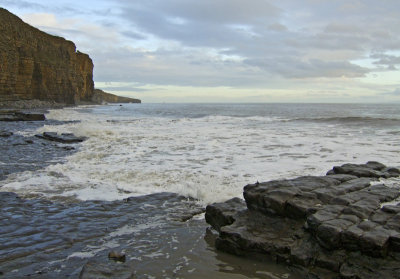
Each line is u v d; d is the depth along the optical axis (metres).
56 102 63.28
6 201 6.60
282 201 4.78
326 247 3.99
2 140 15.22
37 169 9.62
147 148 13.52
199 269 4.18
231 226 4.84
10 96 43.88
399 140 14.27
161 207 6.44
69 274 3.92
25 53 49.66
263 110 58.31
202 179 8.12
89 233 5.19
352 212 4.39
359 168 7.25
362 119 26.69
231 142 14.84
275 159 10.61
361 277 3.59
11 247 4.64
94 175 8.86
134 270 4.12
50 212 6.07
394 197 5.12
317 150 12.05
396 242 3.67
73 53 82.00
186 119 32.03
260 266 4.27
